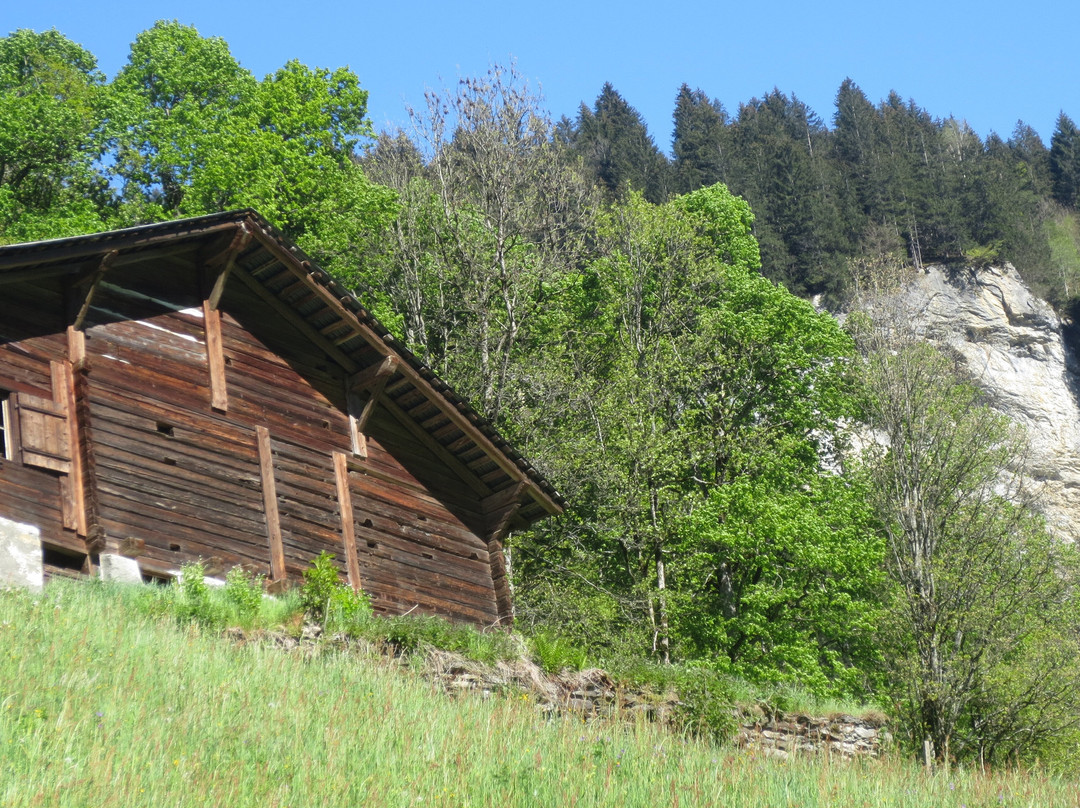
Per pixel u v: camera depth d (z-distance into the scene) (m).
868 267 35.81
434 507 24.98
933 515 29.03
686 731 19.55
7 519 18.47
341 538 22.97
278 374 23.16
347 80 45.16
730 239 48.56
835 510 36.69
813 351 43.09
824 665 37.47
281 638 18.64
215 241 22.36
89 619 16.30
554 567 36.00
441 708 15.70
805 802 14.81
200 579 19.22
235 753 12.27
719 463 41.19
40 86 45.22
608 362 41.44
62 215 42.00
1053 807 16.92
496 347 37.78
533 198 37.72
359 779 12.19
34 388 19.80
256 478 22.08
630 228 43.59
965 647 26.95
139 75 47.06
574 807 12.69
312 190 41.44
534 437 35.97
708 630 35.47
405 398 24.75
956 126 117.88
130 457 20.48
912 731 25.16
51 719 12.17
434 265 38.97
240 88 46.41
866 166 103.94
